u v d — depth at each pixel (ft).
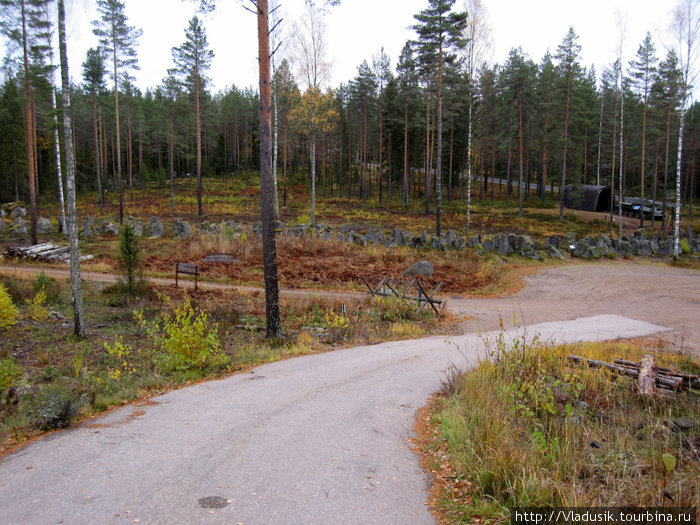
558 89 147.74
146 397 24.59
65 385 25.75
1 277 60.64
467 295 68.90
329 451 17.43
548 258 95.61
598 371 28.09
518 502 13.28
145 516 12.37
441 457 17.56
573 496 12.73
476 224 134.10
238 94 317.42
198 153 139.54
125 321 45.27
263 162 38.17
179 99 155.33
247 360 33.27
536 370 26.53
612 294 69.36
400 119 164.76
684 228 150.00
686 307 61.82
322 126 123.03
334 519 12.52
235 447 17.48
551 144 158.40
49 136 171.94
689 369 32.53
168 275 71.77
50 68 80.12
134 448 17.24
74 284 37.55
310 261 83.10
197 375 28.94
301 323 47.52
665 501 12.94
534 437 16.96
